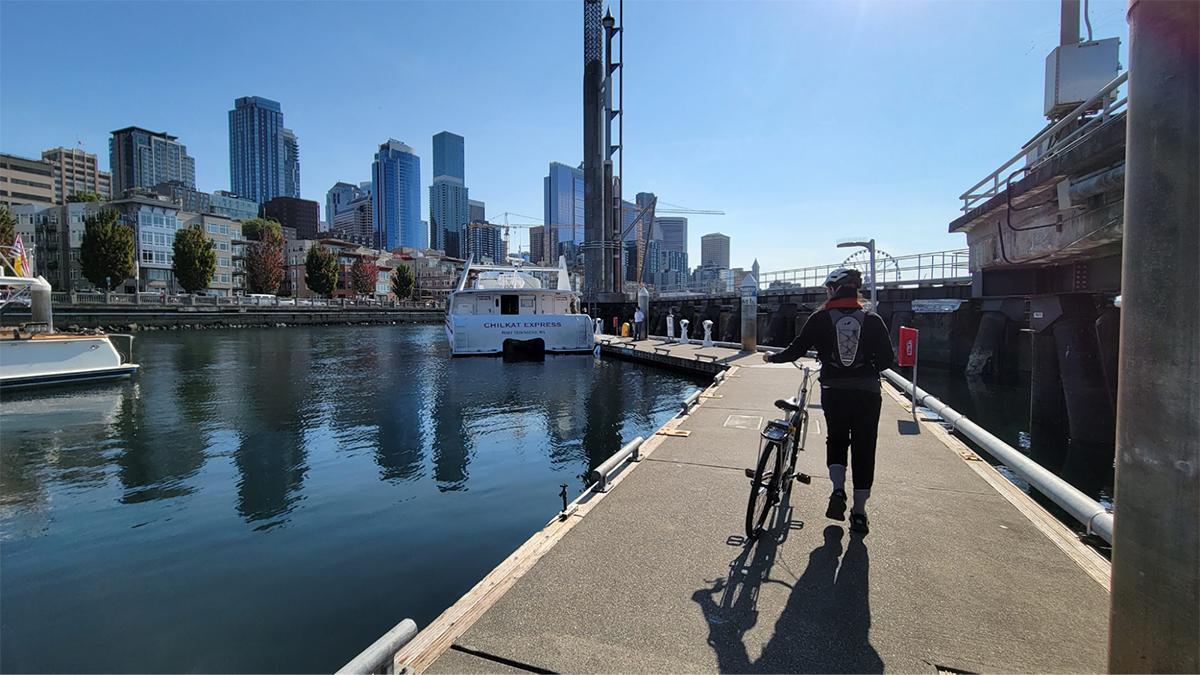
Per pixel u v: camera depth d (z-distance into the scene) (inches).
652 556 140.0
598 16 1649.9
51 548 220.4
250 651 151.6
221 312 2194.9
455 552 212.4
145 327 1952.5
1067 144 306.5
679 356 789.9
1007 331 808.9
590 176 1675.7
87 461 353.7
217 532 233.9
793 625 108.7
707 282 1475.1
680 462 228.8
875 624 108.8
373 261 4549.7
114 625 164.9
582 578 128.5
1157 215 57.1
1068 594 119.6
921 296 923.4
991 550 142.0
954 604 115.8
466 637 105.7
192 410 519.2
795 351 156.6
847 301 150.4
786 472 171.8
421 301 4229.8
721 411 346.0
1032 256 378.9
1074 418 403.5
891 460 227.9
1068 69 377.1
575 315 1061.8
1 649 153.2
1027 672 93.5
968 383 745.0
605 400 576.4
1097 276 376.2
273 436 414.0
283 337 1678.2
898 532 154.1
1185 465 56.4
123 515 255.6
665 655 99.6
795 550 143.0
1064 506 157.6
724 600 118.3
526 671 95.7
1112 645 63.8
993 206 418.9
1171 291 56.6
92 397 598.9
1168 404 57.4
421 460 345.7
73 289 2839.6
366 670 80.3
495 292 1098.1
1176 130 55.2
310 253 3304.6
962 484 196.5
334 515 251.4
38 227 2955.2
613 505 177.5
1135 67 59.0
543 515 250.1
